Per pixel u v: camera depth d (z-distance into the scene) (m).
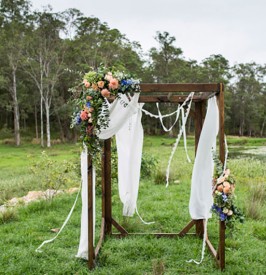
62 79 38.56
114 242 5.36
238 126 60.03
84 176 4.72
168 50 47.53
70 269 4.44
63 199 8.27
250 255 4.83
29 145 36.19
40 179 11.73
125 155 5.89
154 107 43.34
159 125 47.72
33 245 5.34
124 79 4.38
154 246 5.17
